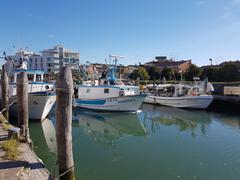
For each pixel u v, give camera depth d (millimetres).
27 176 6871
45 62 67562
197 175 10758
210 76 54938
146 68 69812
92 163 12047
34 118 18969
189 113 28266
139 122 23141
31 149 9102
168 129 20453
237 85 40875
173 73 60781
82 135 18172
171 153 13812
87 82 30062
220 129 20328
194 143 15945
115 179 10180
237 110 29125
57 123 7090
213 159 12828
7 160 7844
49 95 18406
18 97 11133
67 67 7074
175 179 10281
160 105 34000
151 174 10805
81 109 27266
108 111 26344
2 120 13109
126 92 27266
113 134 18672
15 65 22047
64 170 7160
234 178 10445
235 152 13977
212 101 31047
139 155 13438
